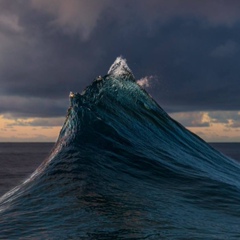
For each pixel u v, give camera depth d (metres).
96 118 15.59
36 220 8.76
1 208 10.05
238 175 16.47
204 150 18.70
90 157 13.20
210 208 10.42
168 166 14.12
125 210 9.40
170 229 8.28
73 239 7.52
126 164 13.52
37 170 13.35
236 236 8.14
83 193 10.46
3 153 145.75
